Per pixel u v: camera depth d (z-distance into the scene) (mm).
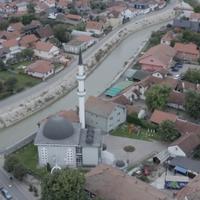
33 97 173750
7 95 174125
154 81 174625
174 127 139000
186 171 120688
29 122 159875
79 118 140500
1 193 115812
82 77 131125
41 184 110000
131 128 147125
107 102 146625
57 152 126062
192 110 150750
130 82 182625
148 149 136125
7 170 123250
